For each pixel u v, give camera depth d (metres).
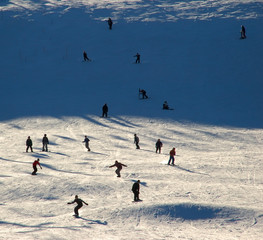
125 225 47.47
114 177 69.56
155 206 52.81
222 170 76.44
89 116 134.75
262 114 138.88
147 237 41.97
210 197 58.75
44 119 130.50
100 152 92.56
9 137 108.31
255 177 71.38
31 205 54.16
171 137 111.38
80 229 44.22
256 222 49.53
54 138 107.56
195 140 108.44
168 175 72.06
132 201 56.22
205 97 157.88
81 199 52.97
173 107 147.25
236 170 76.44
